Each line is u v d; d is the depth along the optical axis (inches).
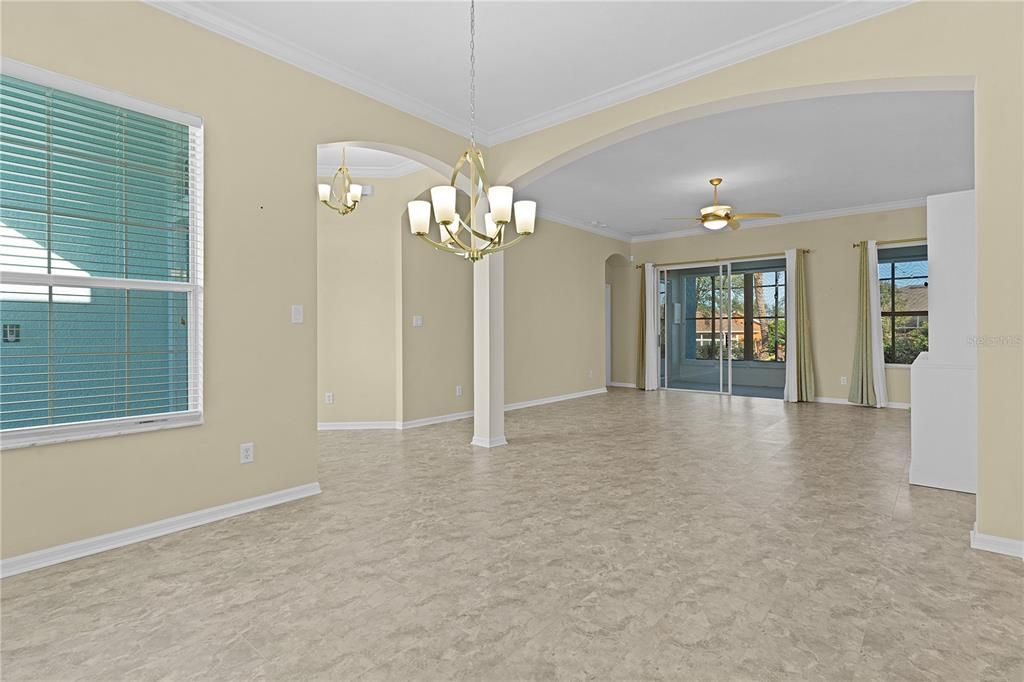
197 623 76.7
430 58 137.2
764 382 339.0
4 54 91.0
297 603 82.4
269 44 127.4
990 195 102.3
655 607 81.0
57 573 92.5
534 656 68.8
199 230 116.9
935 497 134.3
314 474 138.5
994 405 102.3
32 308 99.2
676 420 252.2
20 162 95.7
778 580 89.7
